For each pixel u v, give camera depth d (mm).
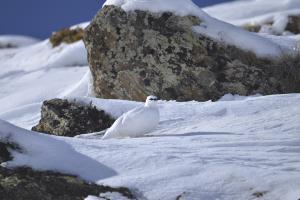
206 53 33438
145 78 33500
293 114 23406
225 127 22500
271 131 21172
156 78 33375
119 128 21547
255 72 32938
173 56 33500
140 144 18719
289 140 19234
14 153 16234
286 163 16312
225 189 14539
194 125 23797
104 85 34469
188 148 18031
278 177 14750
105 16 35000
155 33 34156
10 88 54562
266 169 15422
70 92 40625
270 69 33219
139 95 33469
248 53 33750
